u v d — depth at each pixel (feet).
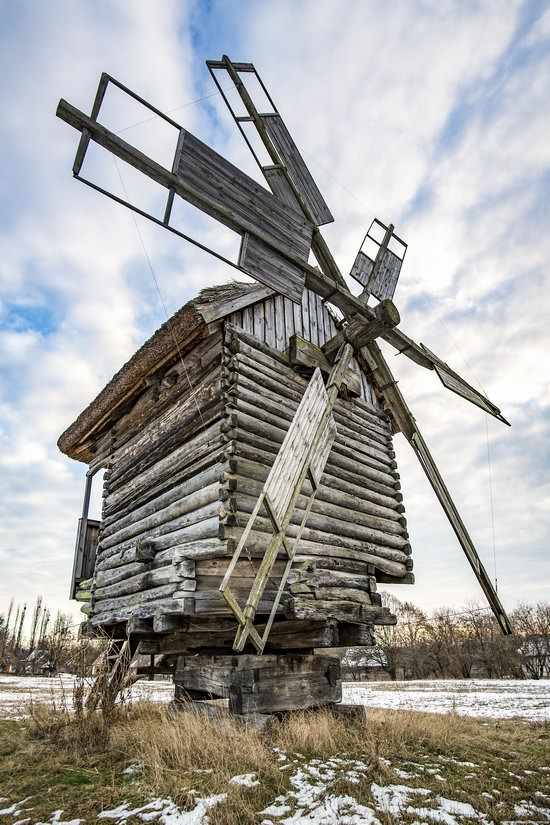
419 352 31.30
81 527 34.63
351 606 23.79
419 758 19.26
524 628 184.14
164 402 28.96
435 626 181.98
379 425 33.19
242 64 27.48
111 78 17.79
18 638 219.61
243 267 21.79
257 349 26.05
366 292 30.25
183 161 20.08
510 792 16.34
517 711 41.93
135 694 42.11
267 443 23.79
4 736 22.11
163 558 23.82
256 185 23.21
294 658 23.18
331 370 29.37
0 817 13.57
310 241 25.71
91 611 30.22
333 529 25.94
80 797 14.85
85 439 37.17
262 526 22.03
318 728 20.25
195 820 13.12
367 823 13.50
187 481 24.29
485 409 34.22
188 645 25.82
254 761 16.89
